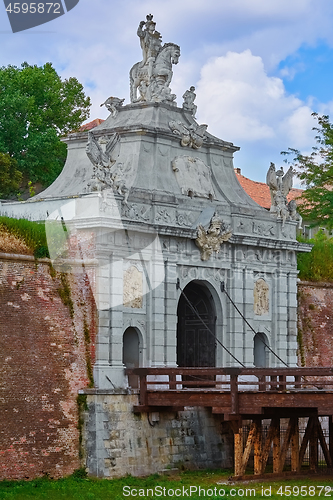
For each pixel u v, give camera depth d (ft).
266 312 214.69
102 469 175.42
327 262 240.94
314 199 268.82
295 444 187.11
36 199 194.18
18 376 169.17
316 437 189.37
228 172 212.02
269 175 218.59
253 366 209.26
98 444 175.94
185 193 198.70
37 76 279.28
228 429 201.67
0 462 164.04
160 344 191.01
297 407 171.32
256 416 177.37
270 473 182.09
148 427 185.06
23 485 163.53
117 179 186.19
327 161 271.49
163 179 196.24
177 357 211.20
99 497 160.66
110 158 185.88
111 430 178.50
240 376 208.33
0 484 162.30
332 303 239.50
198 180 202.08
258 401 171.42
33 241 177.68
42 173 273.13
